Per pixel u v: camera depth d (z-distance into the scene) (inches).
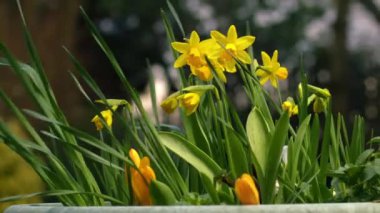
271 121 65.3
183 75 66.3
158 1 682.2
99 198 62.7
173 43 62.0
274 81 68.2
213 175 58.3
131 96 59.2
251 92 65.3
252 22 691.4
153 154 61.6
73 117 522.0
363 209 52.2
